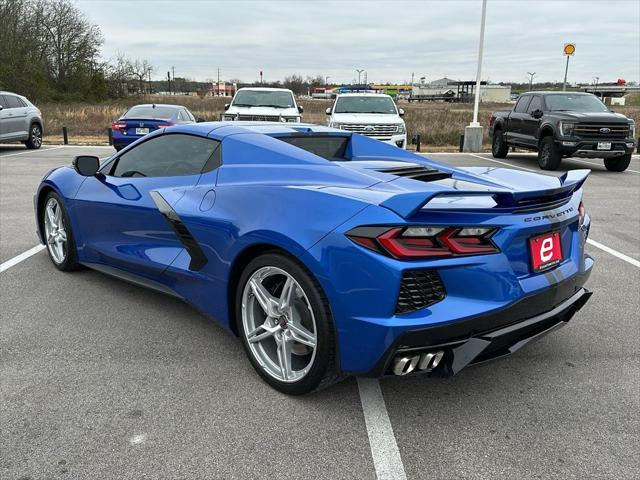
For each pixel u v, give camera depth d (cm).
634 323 397
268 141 341
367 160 371
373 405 283
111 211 407
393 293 239
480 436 258
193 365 321
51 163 1333
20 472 226
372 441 252
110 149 1772
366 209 251
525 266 267
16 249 554
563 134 1323
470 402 288
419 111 4188
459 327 245
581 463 239
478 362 261
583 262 319
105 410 272
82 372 311
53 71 5694
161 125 1344
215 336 362
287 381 285
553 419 273
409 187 286
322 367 265
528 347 356
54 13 5647
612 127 1304
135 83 6575
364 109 1448
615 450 249
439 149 2023
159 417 267
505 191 259
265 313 298
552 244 284
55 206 481
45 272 485
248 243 290
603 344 361
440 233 244
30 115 1695
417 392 298
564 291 290
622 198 954
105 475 225
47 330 366
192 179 354
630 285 483
